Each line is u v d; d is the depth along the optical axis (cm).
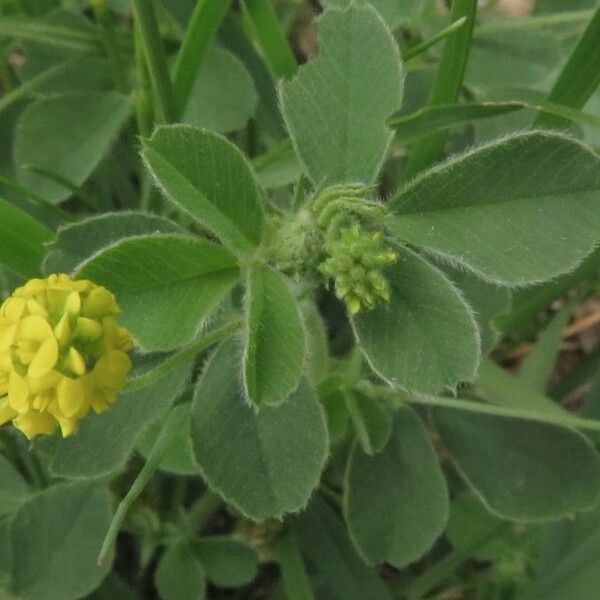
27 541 6
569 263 5
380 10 7
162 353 5
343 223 5
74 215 8
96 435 5
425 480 6
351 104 5
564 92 7
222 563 7
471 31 6
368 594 7
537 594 7
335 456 7
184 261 5
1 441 7
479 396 7
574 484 6
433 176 5
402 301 5
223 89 7
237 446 5
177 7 8
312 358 6
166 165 5
